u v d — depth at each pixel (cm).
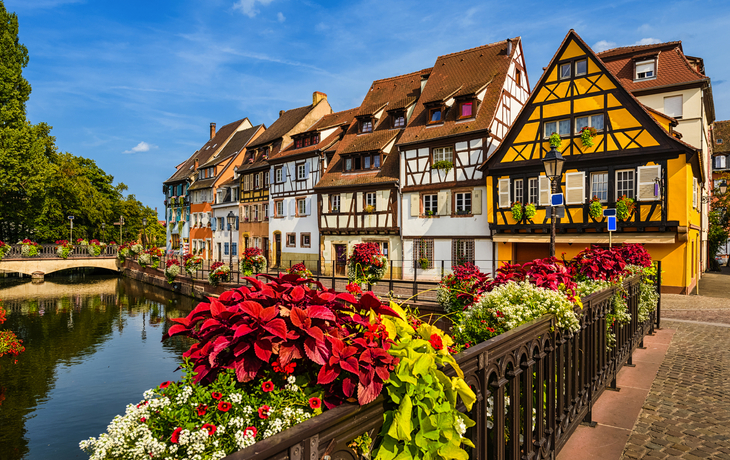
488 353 240
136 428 174
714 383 567
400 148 2327
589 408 424
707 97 2094
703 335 886
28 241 3816
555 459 338
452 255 2153
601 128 1770
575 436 400
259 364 182
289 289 208
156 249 3547
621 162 1722
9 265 3584
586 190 1797
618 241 1720
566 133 1850
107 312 2305
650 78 2008
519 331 275
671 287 1677
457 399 221
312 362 193
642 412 467
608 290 503
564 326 344
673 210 1619
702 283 2138
